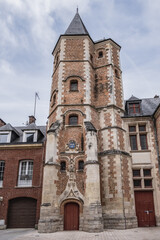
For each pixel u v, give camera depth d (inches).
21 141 751.7
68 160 568.7
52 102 720.3
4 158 684.7
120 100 710.5
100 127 653.3
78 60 733.9
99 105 688.4
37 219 594.6
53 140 569.3
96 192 499.5
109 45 784.3
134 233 444.1
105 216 532.1
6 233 500.4
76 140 596.4
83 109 644.7
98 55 789.9
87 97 665.0
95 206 482.6
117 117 661.9
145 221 569.3
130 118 677.3
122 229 502.3
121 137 633.0
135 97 748.0
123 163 588.4
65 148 586.6
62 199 526.9
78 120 631.2
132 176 607.5
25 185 652.1
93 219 470.9
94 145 555.8
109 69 734.5
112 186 555.2
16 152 689.6
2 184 652.7
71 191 533.6
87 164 530.3
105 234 434.6
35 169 660.7
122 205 529.3
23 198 638.5
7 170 667.4
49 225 477.7
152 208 584.1
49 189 510.3
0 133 752.3
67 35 782.5
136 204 588.7
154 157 627.5
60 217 512.4
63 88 685.9
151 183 608.1
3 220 604.4
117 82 738.8
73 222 514.0
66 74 713.6
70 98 666.8
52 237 414.3
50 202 500.4
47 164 535.8
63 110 646.5
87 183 514.0
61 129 613.0
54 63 818.2
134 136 673.6
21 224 611.5
